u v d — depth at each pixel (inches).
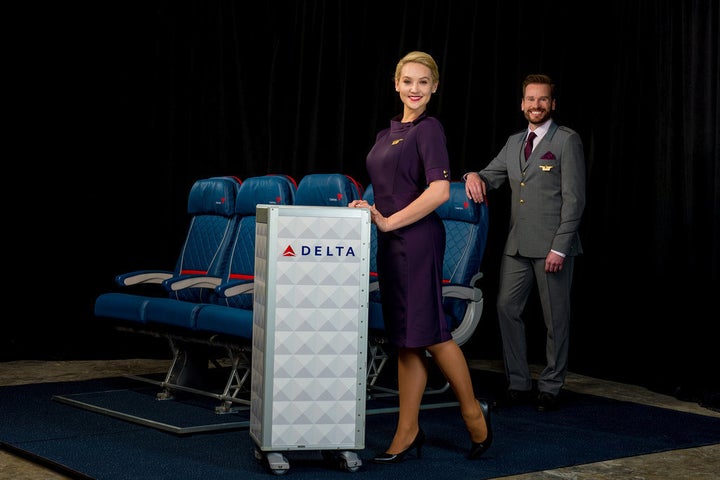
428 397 188.1
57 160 231.9
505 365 186.1
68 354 229.6
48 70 230.4
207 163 245.0
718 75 189.2
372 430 154.7
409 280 126.9
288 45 243.0
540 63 233.8
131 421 155.9
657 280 204.2
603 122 222.1
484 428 132.6
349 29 240.1
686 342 196.7
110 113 236.8
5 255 227.6
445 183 125.0
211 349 184.1
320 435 125.6
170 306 169.2
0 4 225.1
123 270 238.8
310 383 125.2
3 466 128.8
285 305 124.4
